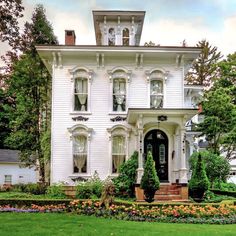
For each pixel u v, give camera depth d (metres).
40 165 30.56
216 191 26.05
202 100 31.97
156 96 24.58
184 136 21.81
